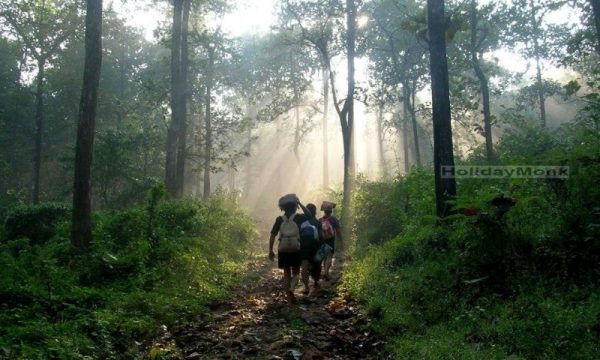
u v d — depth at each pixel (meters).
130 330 6.17
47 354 4.93
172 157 21.28
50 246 10.85
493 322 5.27
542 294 5.55
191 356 5.63
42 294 6.93
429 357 4.82
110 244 10.42
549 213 6.91
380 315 6.71
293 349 5.75
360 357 5.56
